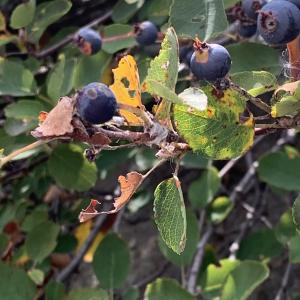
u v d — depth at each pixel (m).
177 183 0.13
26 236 0.26
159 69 0.12
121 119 0.13
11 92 0.22
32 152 0.22
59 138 0.11
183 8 0.16
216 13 0.16
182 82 0.21
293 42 0.14
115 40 0.22
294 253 0.22
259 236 0.26
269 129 0.14
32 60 0.24
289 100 0.13
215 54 0.13
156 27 0.21
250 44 0.18
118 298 0.27
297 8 0.14
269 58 0.18
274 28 0.14
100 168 0.25
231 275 0.21
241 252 0.26
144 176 0.13
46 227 0.24
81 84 0.22
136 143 0.12
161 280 0.21
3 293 0.21
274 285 0.32
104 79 0.25
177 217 0.13
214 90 0.13
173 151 0.13
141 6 0.24
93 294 0.21
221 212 0.26
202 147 0.13
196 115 0.13
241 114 0.14
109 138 0.12
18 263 0.26
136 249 0.35
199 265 0.25
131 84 0.13
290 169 0.24
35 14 0.24
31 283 0.22
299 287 0.32
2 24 0.23
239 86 0.14
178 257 0.22
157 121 0.12
